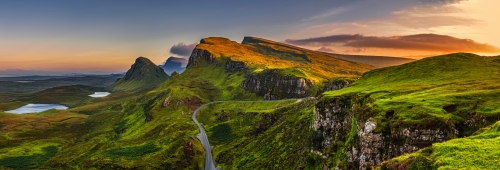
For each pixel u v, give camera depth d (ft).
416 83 492.95
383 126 277.85
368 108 323.37
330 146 372.58
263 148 650.84
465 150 143.84
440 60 613.93
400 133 261.65
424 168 143.13
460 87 378.53
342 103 419.33
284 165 479.41
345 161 307.78
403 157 162.20
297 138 554.87
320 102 451.53
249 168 570.46
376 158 269.64
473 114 256.73
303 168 400.88
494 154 133.59
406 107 295.69
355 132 320.50
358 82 647.15
